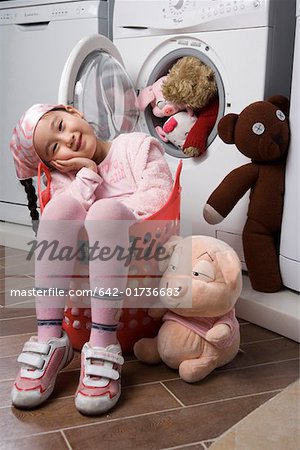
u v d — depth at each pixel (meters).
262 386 1.08
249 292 1.47
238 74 1.53
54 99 1.94
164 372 1.15
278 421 0.94
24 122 1.22
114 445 0.88
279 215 1.46
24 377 1.01
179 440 0.89
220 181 1.61
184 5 1.60
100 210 1.02
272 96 1.49
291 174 1.42
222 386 1.08
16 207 2.14
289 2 1.51
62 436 0.90
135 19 1.72
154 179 1.23
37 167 1.30
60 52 1.88
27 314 1.44
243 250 1.50
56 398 1.03
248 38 1.50
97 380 0.99
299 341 1.29
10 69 2.04
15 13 1.98
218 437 0.90
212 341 1.08
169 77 1.66
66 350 1.08
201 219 1.67
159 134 1.76
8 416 0.96
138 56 1.75
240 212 1.56
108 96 1.73
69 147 1.21
